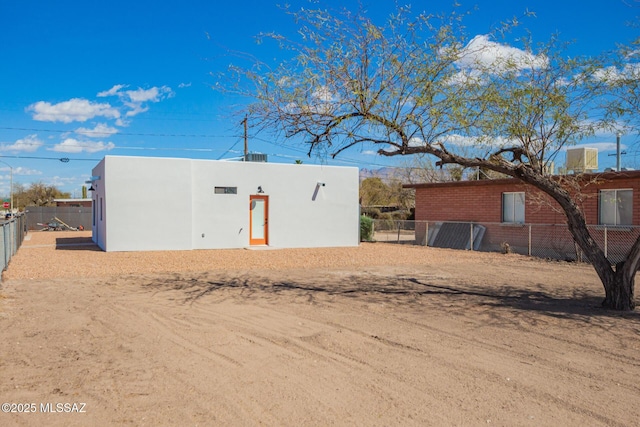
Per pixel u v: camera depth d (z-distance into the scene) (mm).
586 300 9617
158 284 11336
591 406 4402
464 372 5297
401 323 7543
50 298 9391
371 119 8930
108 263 15305
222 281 11945
